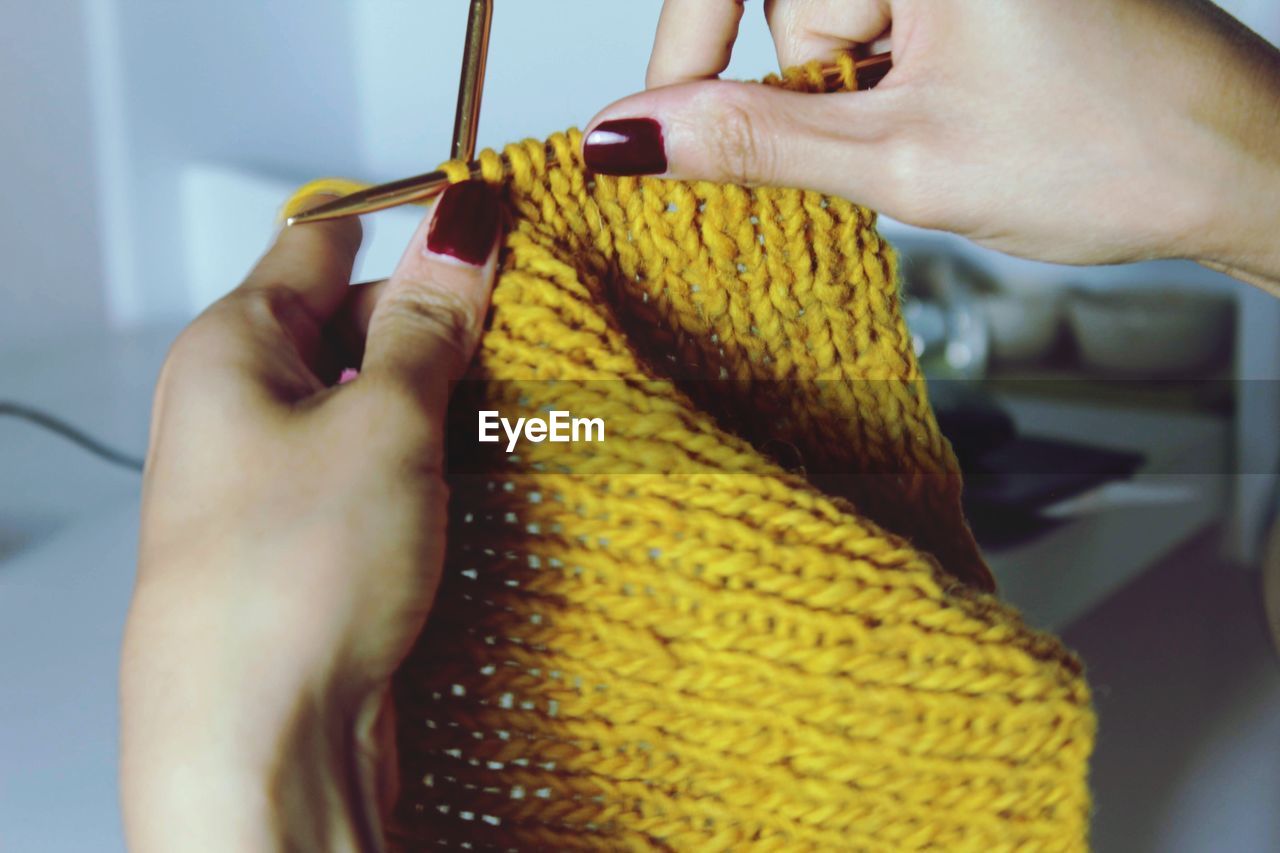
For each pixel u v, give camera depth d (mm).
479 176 446
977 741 389
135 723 343
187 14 1102
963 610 394
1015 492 776
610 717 399
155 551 362
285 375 399
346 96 1319
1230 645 744
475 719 405
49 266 1022
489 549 403
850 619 385
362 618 353
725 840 398
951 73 470
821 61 551
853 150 461
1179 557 837
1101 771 646
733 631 388
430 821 412
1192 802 622
